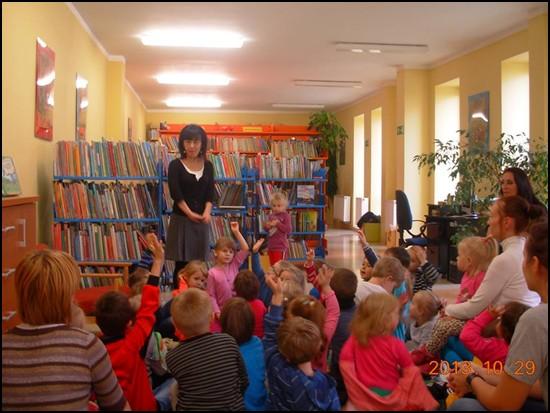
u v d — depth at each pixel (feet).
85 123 19.56
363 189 41.83
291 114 48.16
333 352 8.25
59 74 15.61
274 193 20.01
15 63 11.75
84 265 15.87
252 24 15.79
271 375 6.78
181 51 22.58
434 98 27.09
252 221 21.56
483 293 9.02
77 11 17.22
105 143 16.79
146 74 29.48
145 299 7.72
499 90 21.49
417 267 12.41
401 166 28.37
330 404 6.59
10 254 8.25
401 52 20.48
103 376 5.73
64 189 16.03
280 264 10.59
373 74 29.12
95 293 11.41
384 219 33.37
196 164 14.46
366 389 6.61
